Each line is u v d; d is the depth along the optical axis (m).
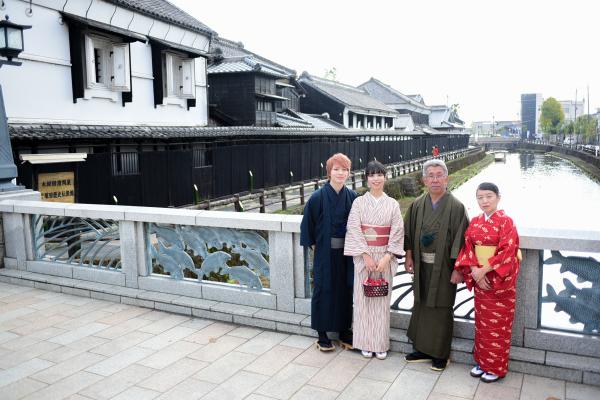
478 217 3.58
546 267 8.62
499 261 3.37
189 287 5.18
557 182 36.19
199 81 19.12
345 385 3.54
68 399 3.41
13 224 6.43
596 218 20.27
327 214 4.01
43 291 5.89
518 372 3.71
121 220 5.48
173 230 5.25
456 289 3.82
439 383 3.56
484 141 121.12
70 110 12.90
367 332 3.96
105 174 12.12
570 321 3.70
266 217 4.66
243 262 7.71
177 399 3.39
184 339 4.40
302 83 39.78
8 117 11.20
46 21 12.05
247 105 24.30
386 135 36.75
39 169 10.43
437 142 54.22
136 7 14.86
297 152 22.53
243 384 3.58
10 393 3.50
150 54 16.14
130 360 4.00
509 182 36.53
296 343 4.30
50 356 4.09
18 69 11.41
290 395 3.42
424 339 3.77
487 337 3.52
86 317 4.99
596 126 75.25
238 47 32.75
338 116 39.75
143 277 5.46
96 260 7.26
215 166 16.81
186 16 18.61
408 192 25.75
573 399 3.29
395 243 3.82
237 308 4.82
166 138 14.03
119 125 14.29
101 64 13.93
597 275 3.57
